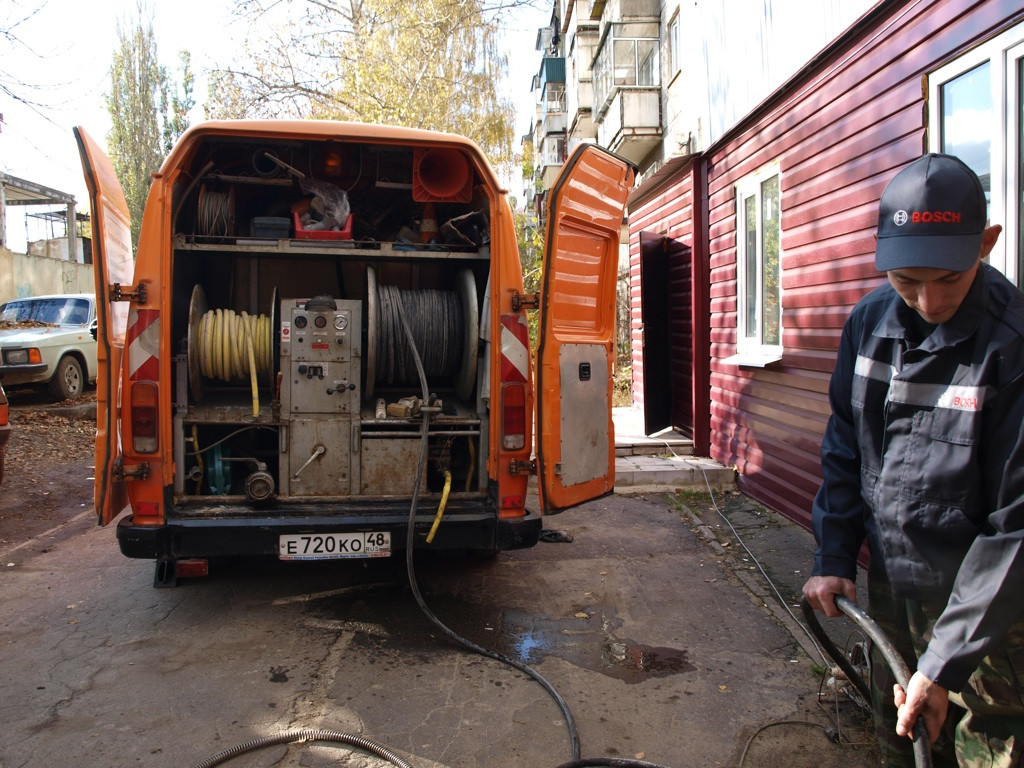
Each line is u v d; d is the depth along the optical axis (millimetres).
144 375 3816
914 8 4312
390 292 4656
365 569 5043
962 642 1637
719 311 7672
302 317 4242
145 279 3820
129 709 3188
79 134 3723
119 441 3848
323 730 3000
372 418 4375
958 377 1807
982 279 1795
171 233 3936
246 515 4000
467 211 5172
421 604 3883
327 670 3578
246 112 18203
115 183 4473
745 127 6848
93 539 5770
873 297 2123
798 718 3172
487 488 4375
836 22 5121
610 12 11727
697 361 8055
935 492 1857
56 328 11539
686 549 5504
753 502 6719
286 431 4250
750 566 5086
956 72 3980
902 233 1698
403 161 5027
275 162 4871
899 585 1988
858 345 2154
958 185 1660
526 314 4230
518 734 3047
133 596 4516
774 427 6367
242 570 4996
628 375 15109
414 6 19000
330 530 3957
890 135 4578
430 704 3277
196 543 3873
